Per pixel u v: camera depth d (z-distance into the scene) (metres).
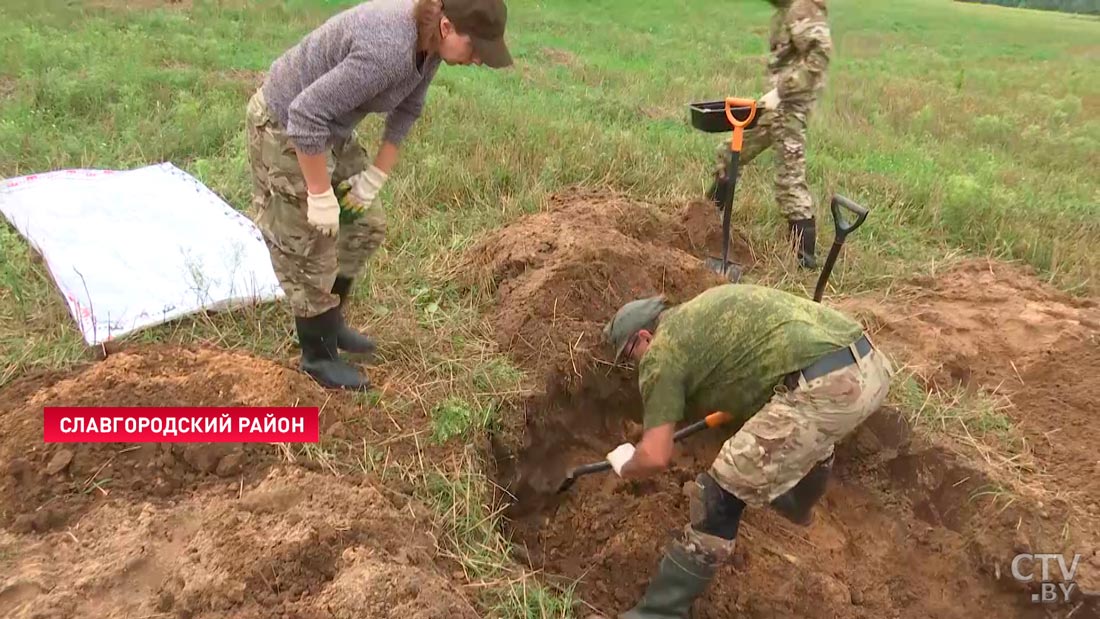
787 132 4.95
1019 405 3.97
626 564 3.32
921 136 8.41
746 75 11.05
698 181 5.82
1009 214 5.73
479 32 2.56
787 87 4.84
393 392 3.40
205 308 3.71
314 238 2.99
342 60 2.59
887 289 4.84
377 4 2.60
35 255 4.09
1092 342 4.27
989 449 3.65
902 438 3.71
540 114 6.89
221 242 4.34
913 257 5.26
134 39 7.92
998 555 3.31
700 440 3.91
